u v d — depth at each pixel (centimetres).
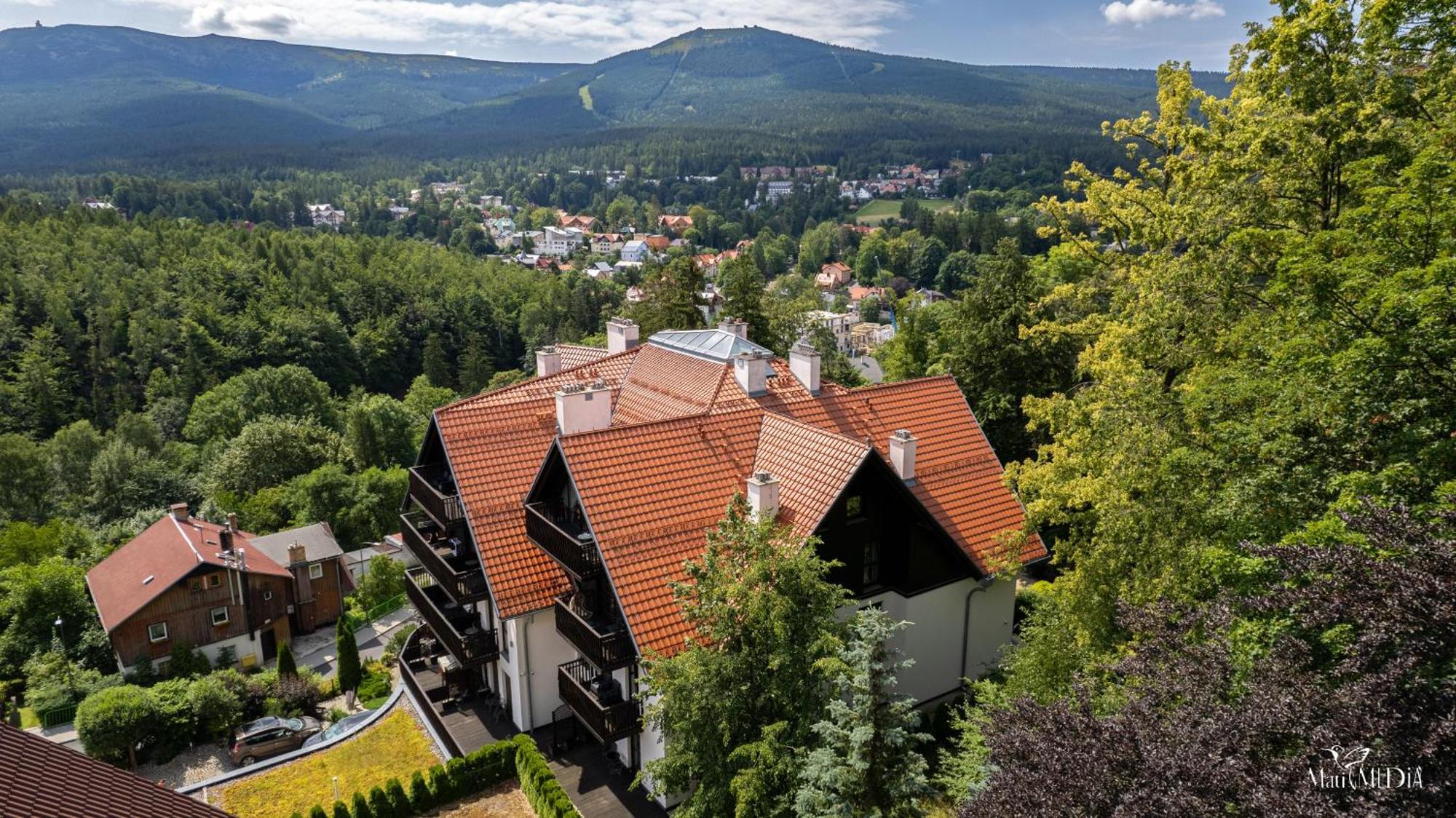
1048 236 3206
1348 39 1955
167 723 3161
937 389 2880
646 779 1964
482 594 2353
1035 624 2191
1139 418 1897
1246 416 1694
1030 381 3891
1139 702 1037
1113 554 1886
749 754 1494
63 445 7594
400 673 2778
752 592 1614
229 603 4350
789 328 5784
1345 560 946
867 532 2259
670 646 1870
